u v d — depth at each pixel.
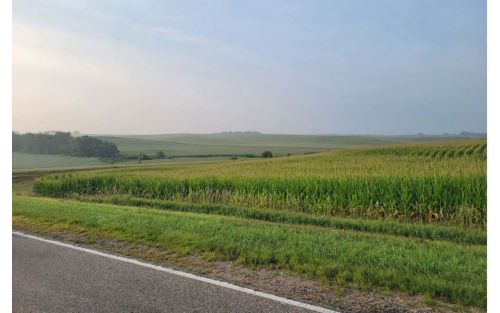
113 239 8.64
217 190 17.56
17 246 8.14
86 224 10.11
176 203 16.22
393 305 5.04
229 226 9.80
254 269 6.50
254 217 13.25
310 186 15.22
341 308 4.96
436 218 12.65
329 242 8.08
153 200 17.61
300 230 9.44
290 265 6.60
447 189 13.02
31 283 6.05
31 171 44.41
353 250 7.34
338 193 14.62
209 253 7.34
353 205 13.99
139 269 6.58
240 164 36.69
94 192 21.77
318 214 14.45
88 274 6.39
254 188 17.05
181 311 5.00
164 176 22.78
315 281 5.91
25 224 10.35
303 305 5.05
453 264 6.47
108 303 5.30
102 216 11.27
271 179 17.06
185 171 28.36
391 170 18.89
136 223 10.13
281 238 8.45
